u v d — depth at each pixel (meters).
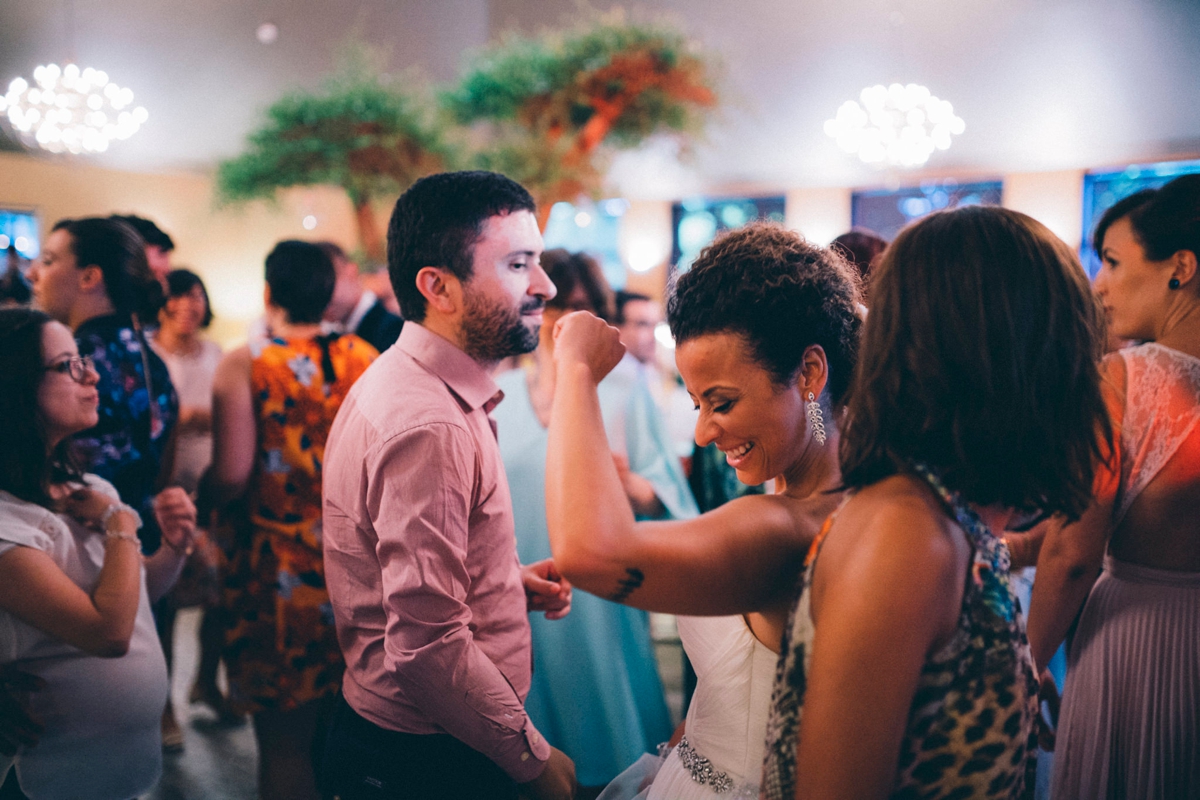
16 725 1.44
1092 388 0.76
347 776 1.40
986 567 0.73
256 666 2.43
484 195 1.40
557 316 2.35
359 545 1.37
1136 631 1.42
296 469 2.42
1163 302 1.42
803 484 0.93
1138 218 1.44
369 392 1.39
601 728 2.31
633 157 9.51
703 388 0.89
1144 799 1.42
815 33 7.56
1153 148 8.16
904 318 0.75
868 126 6.20
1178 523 1.38
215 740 3.17
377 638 1.37
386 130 5.38
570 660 2.30
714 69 6.00
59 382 1.55
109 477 2.27
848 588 0.69
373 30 7.43
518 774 1.34
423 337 1.41
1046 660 1.49
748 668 0.95
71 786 1.53
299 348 2.46
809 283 0.88
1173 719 1.39
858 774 0.67
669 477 2.56
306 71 7.91
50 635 1.47
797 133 9.03
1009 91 7.86
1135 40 7.12
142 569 1.70
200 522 2.61
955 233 0.74
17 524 1.45
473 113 5.96
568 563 0.80
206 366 4.00
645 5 7.33
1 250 3.87
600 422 0.89
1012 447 0.73
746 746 0.94
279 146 5.45
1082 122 8.06
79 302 2.32
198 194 10.03
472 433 1.36
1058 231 8.90
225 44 7.49
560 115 5.70
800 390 0.89
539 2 7.32
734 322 0.86
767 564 0.85
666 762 1.08
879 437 0.76
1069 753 1.52
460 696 1.27
